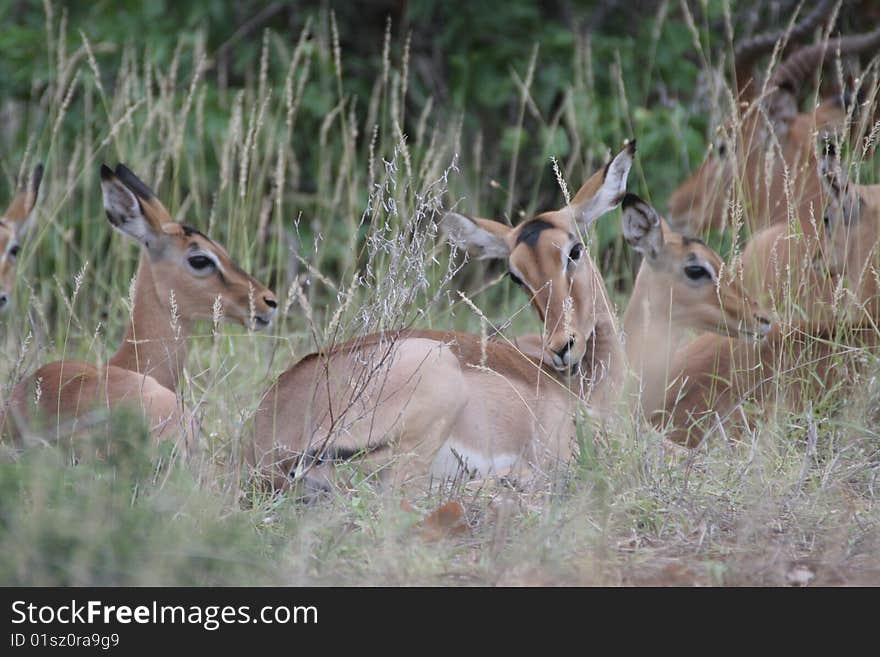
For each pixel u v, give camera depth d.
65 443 9.26
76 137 17.91
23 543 7.11
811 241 12.40
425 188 11.26
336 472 9.34
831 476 9.34
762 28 18.73
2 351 11.84
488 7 19.20
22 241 13.95
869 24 17.47
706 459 9.73
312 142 18.69
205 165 17.88
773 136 12.70
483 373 10.50
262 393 10.80
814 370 11.30
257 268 14.80
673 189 17.41
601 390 10.98
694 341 12.09
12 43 18.61
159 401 9.92
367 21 20.06
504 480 9.97
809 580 7.77
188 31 18.89
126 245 14.96
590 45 18.69
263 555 7.83
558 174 10.94
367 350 9.98
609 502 8.67
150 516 7.59
